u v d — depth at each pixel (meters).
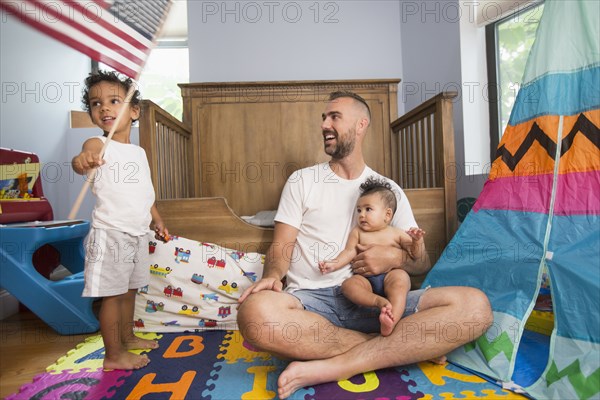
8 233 1.67
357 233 1.32
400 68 2.76
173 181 2.08
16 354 1.44
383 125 2.46
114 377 1.16
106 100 1.29
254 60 2.71
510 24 2.10
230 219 1.70
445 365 1.17
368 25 2.75
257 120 2.46
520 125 1.38
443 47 2.32
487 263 1.27
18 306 2.08
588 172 1.17
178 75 3.79
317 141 2.47
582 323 1.01
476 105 2.19
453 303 1.10
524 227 1.24
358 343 1.11
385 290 1.17
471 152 2.19
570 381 0.95
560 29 1.31
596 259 1.06
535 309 1.36
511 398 0.98
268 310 1.03
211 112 2.45
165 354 1.33
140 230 1.31
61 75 2.86
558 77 1.30
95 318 1.70
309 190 1.37
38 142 2.58
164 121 1.90
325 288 1.23
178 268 1.60
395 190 1.41
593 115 1.20
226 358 1.29
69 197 2.91
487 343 1.11
